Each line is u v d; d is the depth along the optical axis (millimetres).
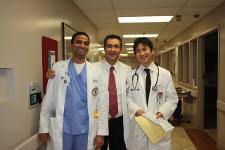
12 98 1714
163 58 10797
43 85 2275
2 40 1570
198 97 5156
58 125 1899
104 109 2080
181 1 3643
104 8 4035
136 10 4191
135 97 2184
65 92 1942
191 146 4059
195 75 5660
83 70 2037
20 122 1833
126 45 10383
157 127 2033
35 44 2104
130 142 2248
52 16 2582
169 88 2162
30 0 2000
